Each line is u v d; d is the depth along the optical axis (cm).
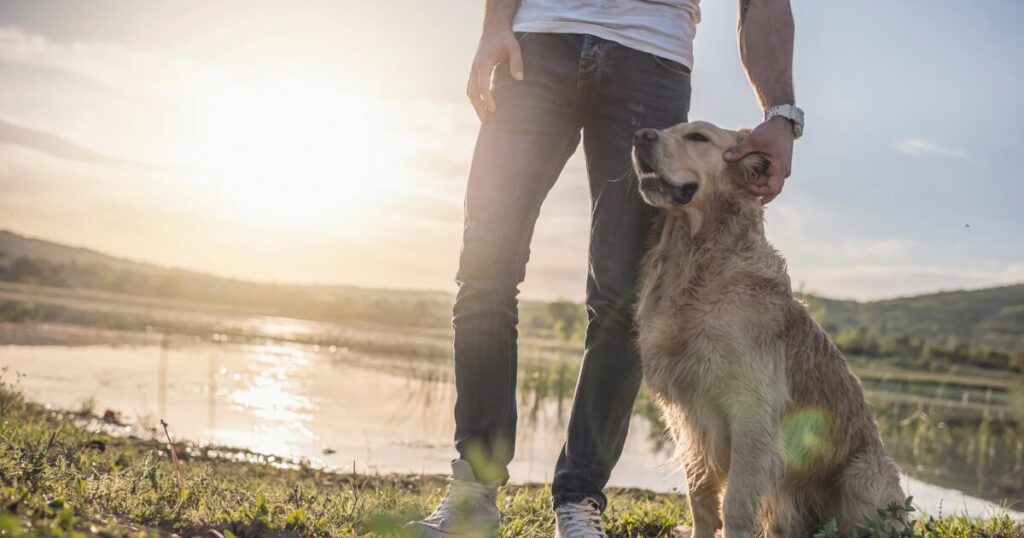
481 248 344
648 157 348
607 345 358
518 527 373
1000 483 855
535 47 350
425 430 956
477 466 338
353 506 365
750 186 368
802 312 375
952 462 1017
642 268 371
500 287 344
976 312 6731
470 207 351
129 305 3378
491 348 342
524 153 347
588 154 365
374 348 2295
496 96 356
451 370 1695
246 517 321
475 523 329
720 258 360
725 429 360
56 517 248
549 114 349
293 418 989
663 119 358
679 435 388
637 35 349
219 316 3441
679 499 568
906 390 2217
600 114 355
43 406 802
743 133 386
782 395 350
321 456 768
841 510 381
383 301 5084
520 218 349
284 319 3891
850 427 377
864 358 3638
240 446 771
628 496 604
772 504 382
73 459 435
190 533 304
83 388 1083
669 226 372
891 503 354
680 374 360
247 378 1344
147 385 1159
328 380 1396
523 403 1315
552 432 1045
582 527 334
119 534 250
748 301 352
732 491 342
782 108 357
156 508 322
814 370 367
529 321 3788
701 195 363
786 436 361
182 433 822
